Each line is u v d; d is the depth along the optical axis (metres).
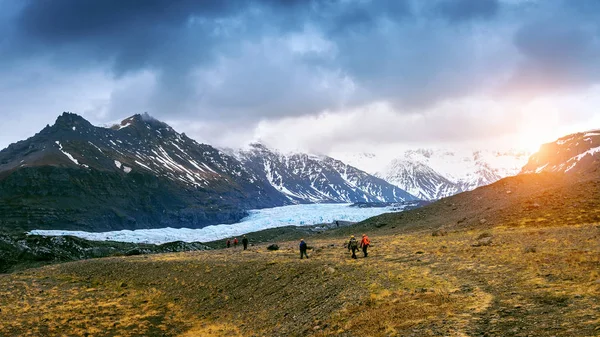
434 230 71.00
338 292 32.06
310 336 23.36
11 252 104.88
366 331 20.61
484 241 44.16
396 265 37.34
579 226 50.28
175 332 37.84
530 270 26.92
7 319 42.97
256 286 44.09
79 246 118.62
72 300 51.28
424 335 17.77
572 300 19.47
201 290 48.78
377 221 98.19
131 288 55.94
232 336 32.16
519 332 16.36
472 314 19.73
